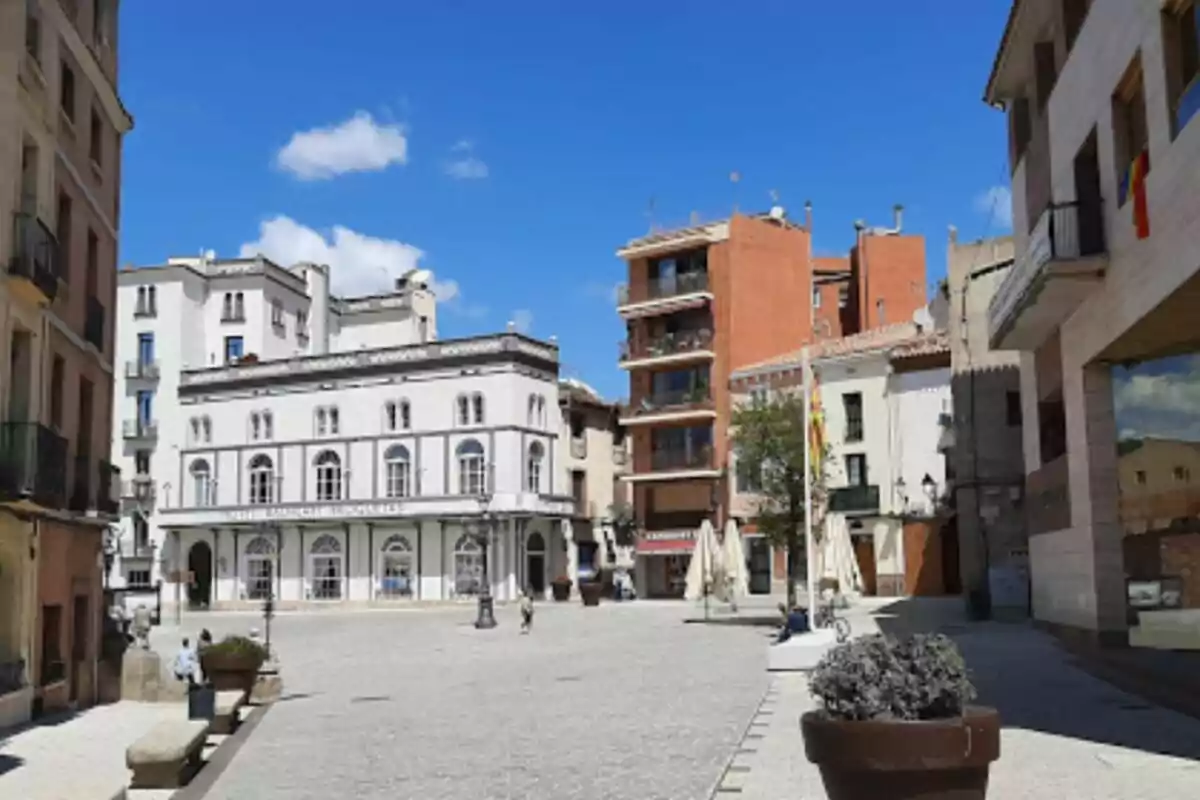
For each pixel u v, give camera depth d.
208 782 12.89
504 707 18.34
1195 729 12.52
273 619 52.28
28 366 18.47
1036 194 23.55
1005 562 34.16
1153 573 18.27
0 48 17.20
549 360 65.00
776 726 14.41
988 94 26.73
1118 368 19.42
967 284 35.50
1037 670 18.48
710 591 38.84
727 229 59.06
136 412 71.31
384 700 20.59
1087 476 19.98
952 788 6.67
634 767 12.11
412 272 84.31
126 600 45.47
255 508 66.75
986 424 34.88
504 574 61.34
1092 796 9.39
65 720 18.52
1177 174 14.34
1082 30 19.12
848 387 50.97
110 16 23.72
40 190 18.83
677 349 59.62
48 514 18.78
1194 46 14.38
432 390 63.72
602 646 30.73
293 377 67.12
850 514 49.47
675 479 58.81
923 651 7.06
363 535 64.62
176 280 72.19
